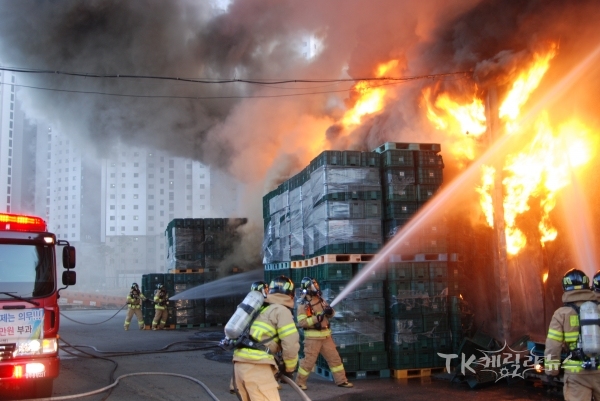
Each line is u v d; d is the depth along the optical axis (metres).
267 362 4.80
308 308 8.24
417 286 9.13
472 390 8.03
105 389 7.98
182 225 18.64
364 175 9.39
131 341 14.54
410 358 8.95
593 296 5.05
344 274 9.08
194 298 18.33
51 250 7.68
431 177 9.48
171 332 16.91
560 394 7.68
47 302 7.41
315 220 9.69
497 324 10.28
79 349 12.59
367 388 8.25
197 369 10.12
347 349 8.90
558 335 5.05
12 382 7.53
